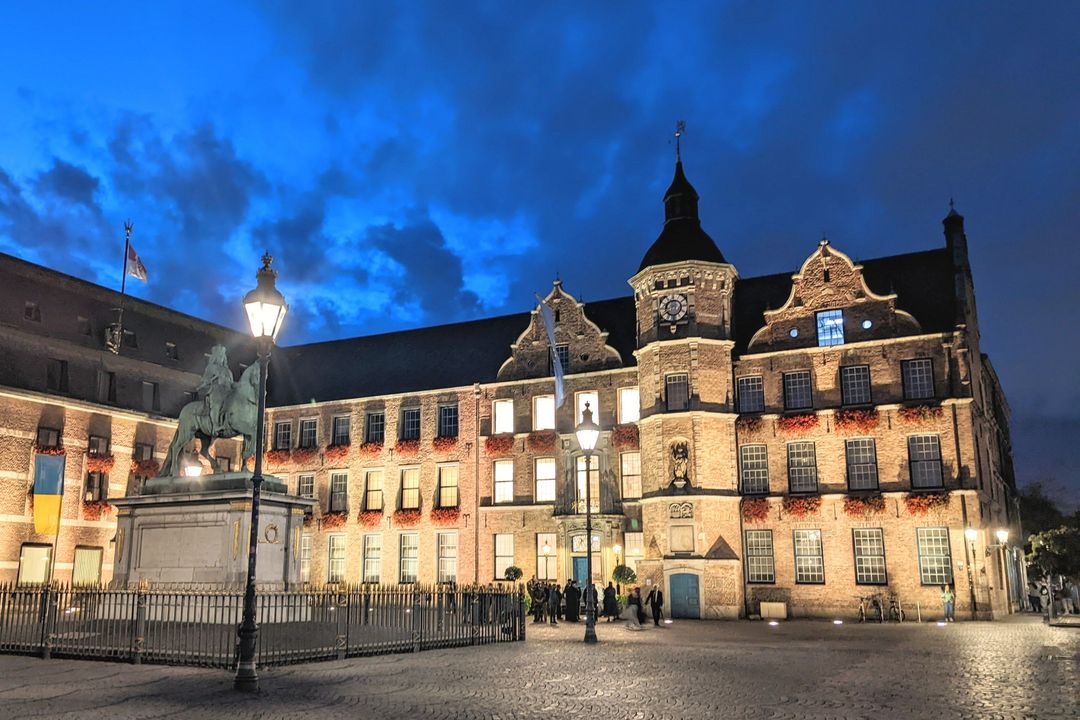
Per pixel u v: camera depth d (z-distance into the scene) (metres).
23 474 41.84
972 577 38.22
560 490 46.09
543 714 12.45
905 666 18.80
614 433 45.12
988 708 12.99
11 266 44.09
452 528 48.59
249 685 14.45
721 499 41.38
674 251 44.06
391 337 56.34
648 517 42.09
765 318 44.31
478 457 48.72
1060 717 12.20
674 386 42.88
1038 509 74.06
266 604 20.31
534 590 37.25
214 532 24.30
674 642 25.47
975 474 39.03
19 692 14.23
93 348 46.25
